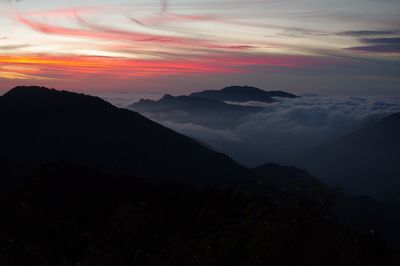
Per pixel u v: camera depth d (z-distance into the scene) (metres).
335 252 8.57
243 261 8.84
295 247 8.47
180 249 9.62
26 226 20.39
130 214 12.06
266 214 9.20
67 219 25.31
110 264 10.59
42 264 12.00
